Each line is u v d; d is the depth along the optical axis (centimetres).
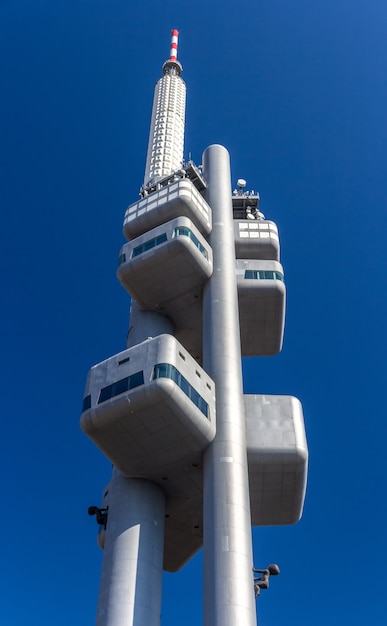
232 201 6956
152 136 8800
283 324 6412
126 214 6234
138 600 4325
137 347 4719
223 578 4066
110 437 4606
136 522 4706
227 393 4966
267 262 6266
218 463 4594
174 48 10688
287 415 5125
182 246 5459
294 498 5244
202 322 5981
